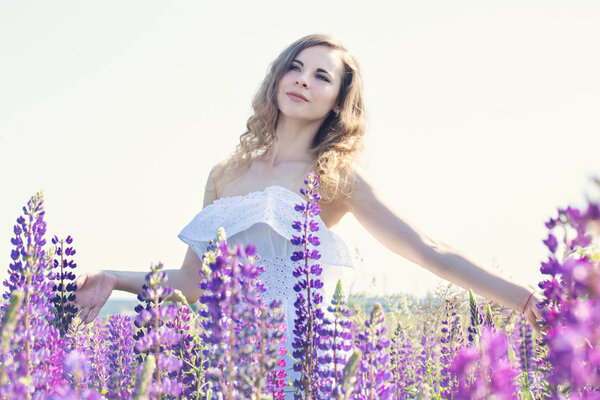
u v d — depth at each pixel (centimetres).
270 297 348
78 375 214
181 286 416
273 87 412
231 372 195
